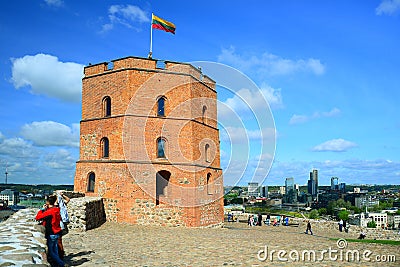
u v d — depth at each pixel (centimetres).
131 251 1519
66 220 1205
